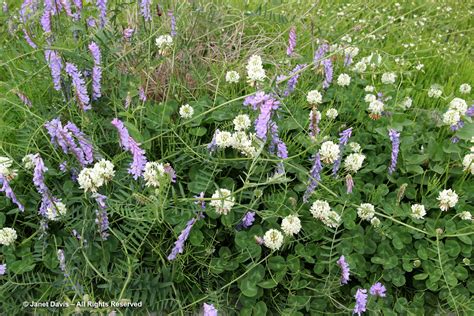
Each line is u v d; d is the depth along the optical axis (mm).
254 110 535
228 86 644
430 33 897
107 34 557
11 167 495
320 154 490
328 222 483
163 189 424
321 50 630
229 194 459
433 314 493
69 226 468
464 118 590
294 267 478
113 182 479
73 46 554
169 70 636
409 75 709
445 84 752
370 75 709
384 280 500
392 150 542
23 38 623
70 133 451
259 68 502
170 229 475
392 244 514
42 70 562
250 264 465
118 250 463
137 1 632
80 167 476
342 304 485
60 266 419
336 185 537
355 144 561
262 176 512
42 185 433
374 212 501
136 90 503
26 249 463
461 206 540
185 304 463
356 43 708
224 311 461
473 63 837
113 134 522
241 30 759
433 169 565
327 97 649
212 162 502
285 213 502
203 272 475
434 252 501
